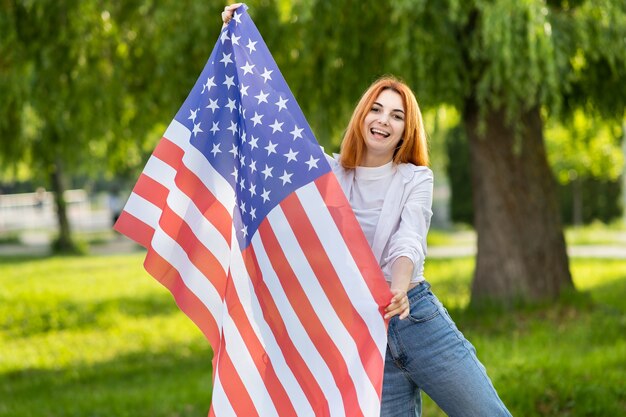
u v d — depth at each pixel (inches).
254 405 154.4
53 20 389.4
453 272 734.5
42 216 2059.5
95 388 380.8
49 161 473.7
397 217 158.2
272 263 155.6
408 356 156.3
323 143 438.3
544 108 442.0
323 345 152.6
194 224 163.8
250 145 157.8
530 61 337.1
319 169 155.2
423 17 360.2
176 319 593.3
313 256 153.9
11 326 595.5
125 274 867.4
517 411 265.9
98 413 311.7
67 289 764.0
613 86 433.1
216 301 162.7
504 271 449.1
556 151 953.5
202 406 310.5
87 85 406.3
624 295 550.3
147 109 428.8
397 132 158.2
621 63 407.8
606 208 1255.5
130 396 333.7
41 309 652.7
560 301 444.5
